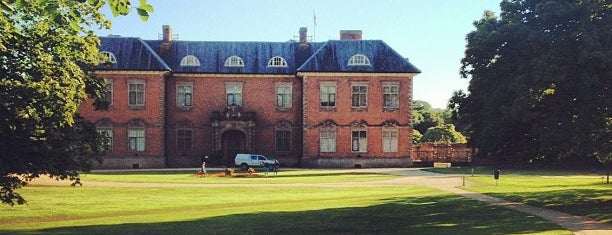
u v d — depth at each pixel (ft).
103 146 65.62
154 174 159.22
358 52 210.79
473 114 195.21
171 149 208.44
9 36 53.57
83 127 63.98
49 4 33.01
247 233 58.13
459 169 184.55
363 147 207.41
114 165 199.21
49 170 57.52
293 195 103.35
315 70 204.64
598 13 73.15
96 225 64.59
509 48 85.46
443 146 223.30
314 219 68.69
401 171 177.99
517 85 77.87
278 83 212.43
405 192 107.24
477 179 138.00
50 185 114.01
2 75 54.80
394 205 83.66
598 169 177.17
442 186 119.75
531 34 75.25
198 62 211.20
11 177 57.57
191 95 209.77
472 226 61.41
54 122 55.72
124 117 200.95
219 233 57.98
